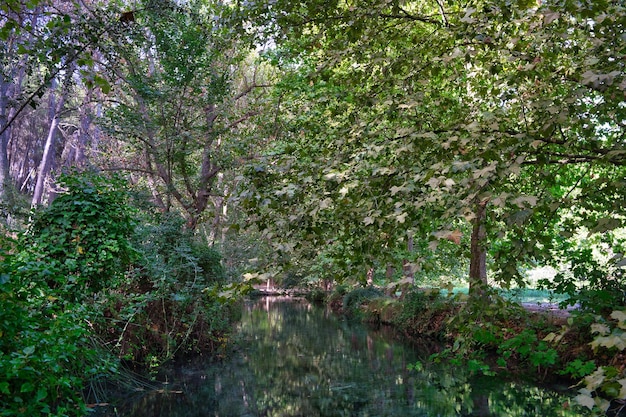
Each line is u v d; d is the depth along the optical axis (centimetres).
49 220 654
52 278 559
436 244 289
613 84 338
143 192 1158
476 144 358
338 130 475
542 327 877
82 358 602
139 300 847
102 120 1255
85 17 664
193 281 991
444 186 331
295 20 505
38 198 2231
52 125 2278
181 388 800
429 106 510
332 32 511
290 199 366
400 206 346
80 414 491
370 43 490
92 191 666
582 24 441
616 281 827
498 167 302
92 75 409
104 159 1784
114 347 781
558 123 353
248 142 1298
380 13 464
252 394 777
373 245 370
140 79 1166
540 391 765
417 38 516
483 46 441
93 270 633
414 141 390
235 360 1035
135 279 904
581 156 375
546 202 341
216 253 1127
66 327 500
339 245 422
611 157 342
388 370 950
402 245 375
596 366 708
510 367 892
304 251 386
